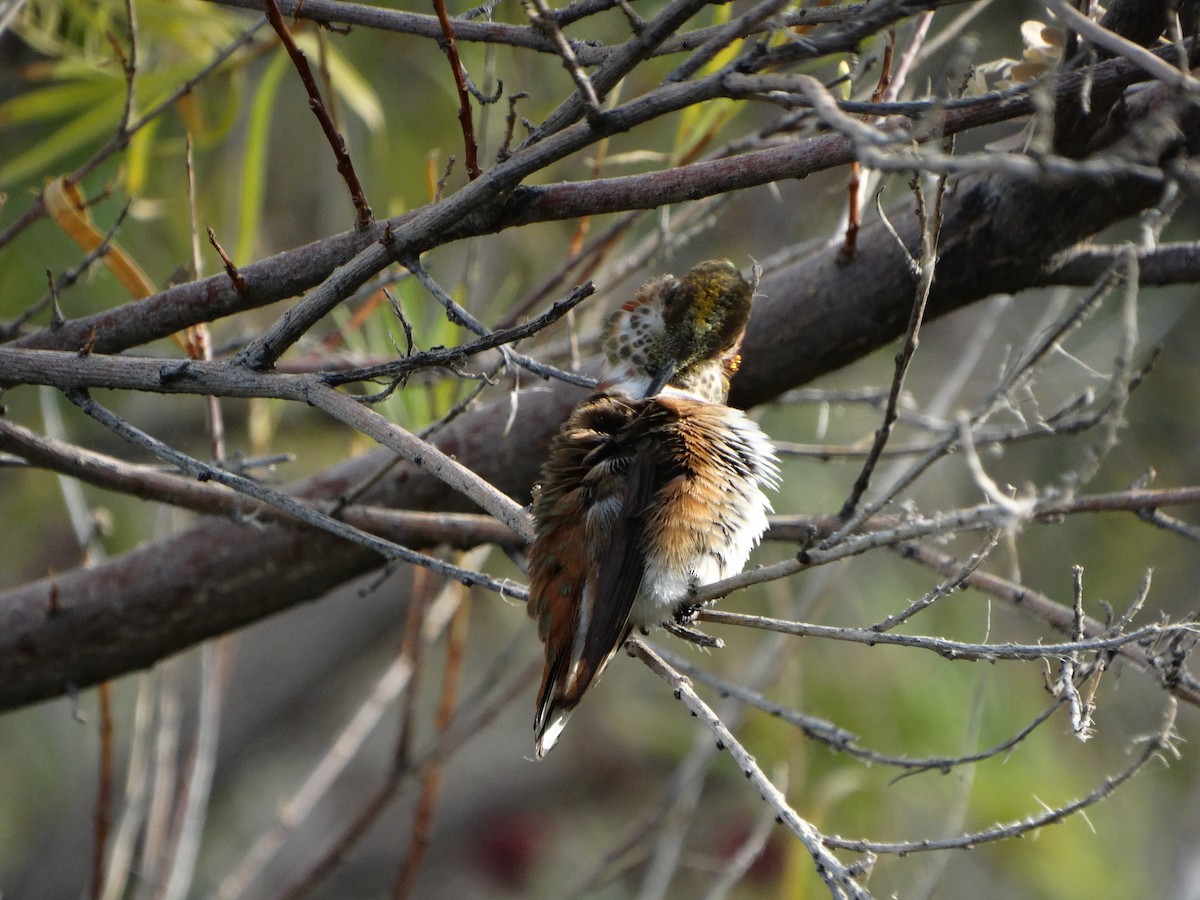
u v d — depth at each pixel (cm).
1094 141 710
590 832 1764
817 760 1194
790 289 853
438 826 1836
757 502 700
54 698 892
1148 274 809
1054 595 1386
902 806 1183
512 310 880
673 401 715
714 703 1290
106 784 909
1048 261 800
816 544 554
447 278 1215
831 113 450
